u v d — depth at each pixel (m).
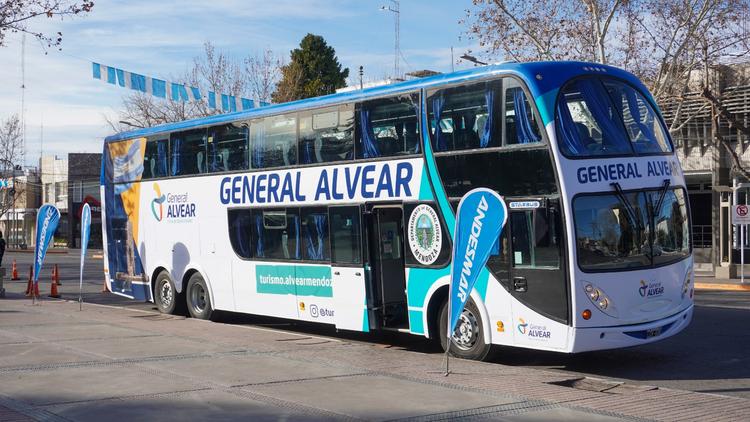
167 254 19.08
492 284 11.95
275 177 15.96
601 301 11.14
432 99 12.90
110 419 8.05
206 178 17.86
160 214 19.33
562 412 8.52
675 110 33.81
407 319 13.97
